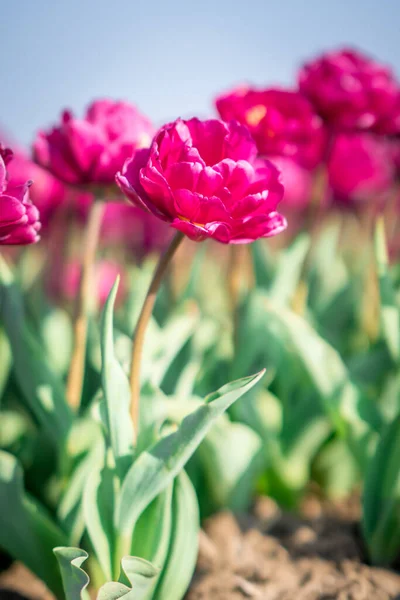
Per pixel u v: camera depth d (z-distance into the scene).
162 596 0.65
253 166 0.61
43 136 0.69
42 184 0.94
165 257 0.61
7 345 0.79
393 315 0.77
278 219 0.60
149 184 0.58
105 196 0.71
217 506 0.79
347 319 1.00
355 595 0.70
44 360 0.71
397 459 0.72
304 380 0.84
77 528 0.68
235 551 0.75
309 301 1.03
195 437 0.60
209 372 0.83
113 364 0.61
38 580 0.74
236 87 0.80
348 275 1.07
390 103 0.84
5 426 0.81
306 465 0.83
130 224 1.21
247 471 0.77
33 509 0.67
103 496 0.64
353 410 0.77
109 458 0.64
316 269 1.04
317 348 0.78
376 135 0.88
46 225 1.01
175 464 0.61
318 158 0.90
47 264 1.02
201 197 0.58
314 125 0.79
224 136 0.61
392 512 0.72
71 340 0.91
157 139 0.59
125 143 0.68
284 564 0.74
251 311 0.82
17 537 0.68
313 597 0.70
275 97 0.78
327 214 1.32
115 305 1.03
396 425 0.72
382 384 0.86
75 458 0.72
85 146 0.68
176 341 0.76
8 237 0.60
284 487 0.82
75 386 0.73
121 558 0.61
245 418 0.79
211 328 0.90
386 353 0.84
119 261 1.18
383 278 0.77
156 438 0.64
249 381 0.59
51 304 1.01
